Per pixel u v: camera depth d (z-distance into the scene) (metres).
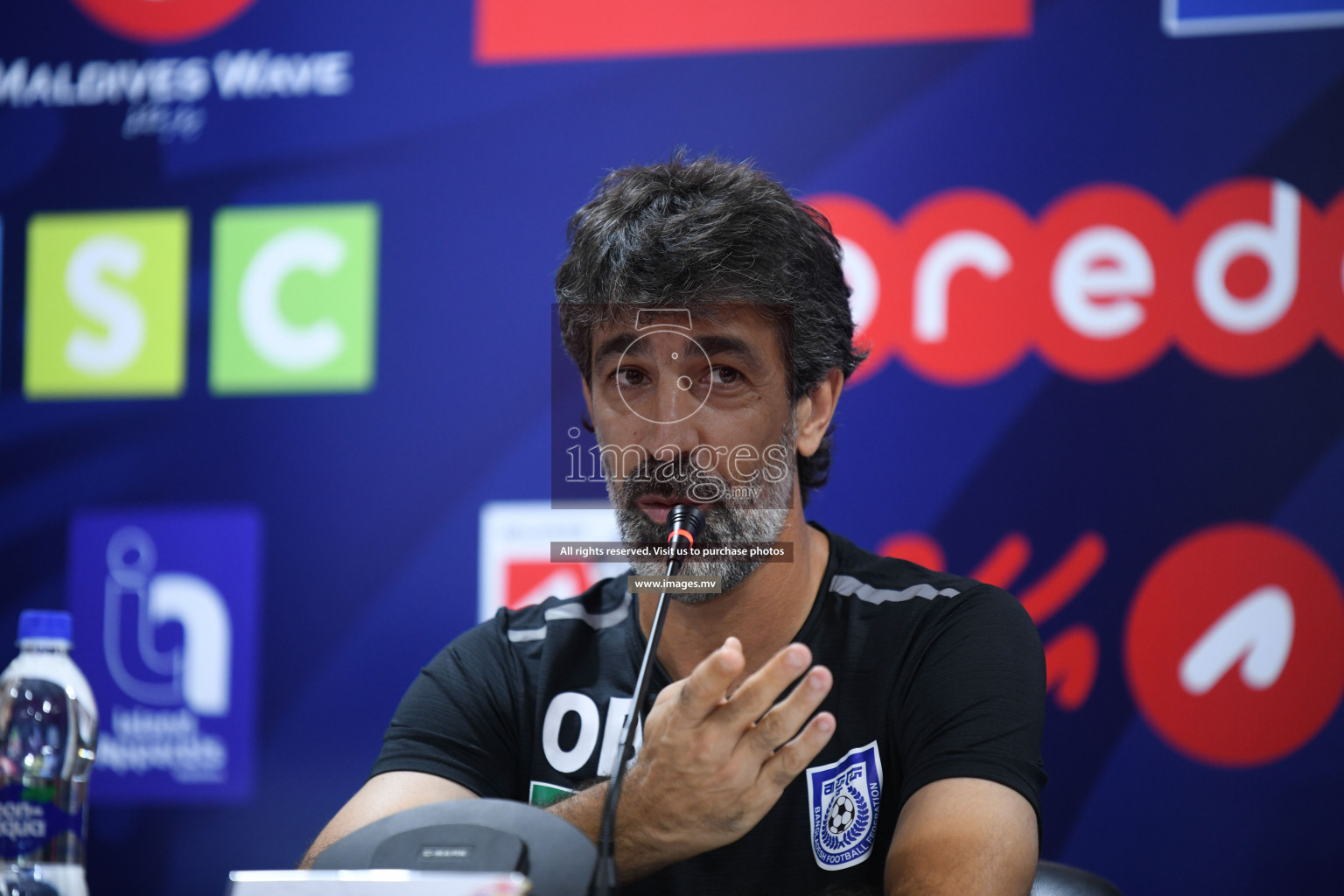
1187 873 4.27
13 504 5.11
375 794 2.50
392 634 4.89
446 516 4.92
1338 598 4.29
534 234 4.98
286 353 5.07
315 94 5.16
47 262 5.21
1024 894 2.02
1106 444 4.50
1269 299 4.43
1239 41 4.52
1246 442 4.39
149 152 5.21
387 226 5.07
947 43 4.76
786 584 2.52
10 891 2.15
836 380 2.74
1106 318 4.54
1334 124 4.43
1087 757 4.38
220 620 4.97
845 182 4.77
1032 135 4.66
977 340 4.62
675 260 2.41
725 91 4.90
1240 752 4.29
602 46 5.00
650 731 1.89
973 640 2.42
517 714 2.70
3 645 5.04
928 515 4.58
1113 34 4.62
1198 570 4.38
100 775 4.92
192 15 5.25
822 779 2.43
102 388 5.14
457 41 5.10
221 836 4.86
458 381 4.97
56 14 5.31
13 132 5.29
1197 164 4.51
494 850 1.61
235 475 5.04
